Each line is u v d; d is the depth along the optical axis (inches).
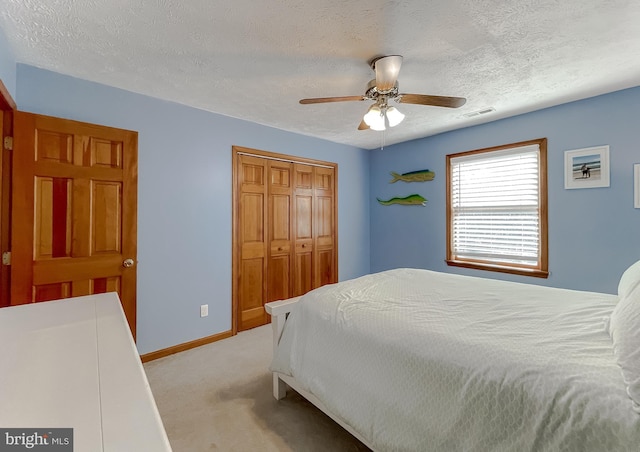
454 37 68.2
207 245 115.9
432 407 44.9
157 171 103.1
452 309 63.8
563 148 108.4
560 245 109.8
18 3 56.2
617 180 97.7
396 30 65.6
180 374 92.4
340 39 68.9
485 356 44.2
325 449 62.4
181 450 62.2
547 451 34.6
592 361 40.6
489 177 130.0
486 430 39.5
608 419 32.4
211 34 66.9
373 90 77.5
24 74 79.9
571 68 82.9
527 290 79.4
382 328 57.1
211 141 116.3
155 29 64.9
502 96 101.6
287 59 77.4
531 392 37.8
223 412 74.4
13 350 32.9
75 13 59.3
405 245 162.4
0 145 74.3
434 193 148.6
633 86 94.1
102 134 88.0
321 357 62.9
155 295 103.2
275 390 79.7
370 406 51.9
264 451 62.0
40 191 78.7
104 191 88.4
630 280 57.2
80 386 26.1
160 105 103.3
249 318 130.0
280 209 140.8
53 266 79.9
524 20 62.4
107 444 19.6
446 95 100.3
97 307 48.6
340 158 165.9
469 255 137.3
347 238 170.1
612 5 57.7
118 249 90.7
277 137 137.7
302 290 149.7
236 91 97.2
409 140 159.0
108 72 84.6
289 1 56.6
